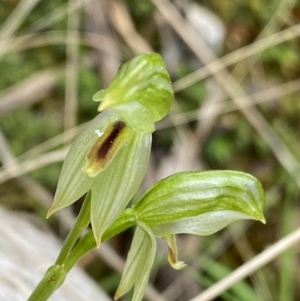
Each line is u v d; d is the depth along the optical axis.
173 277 0.19
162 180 0.11
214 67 0.20
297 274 0.19
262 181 0.21
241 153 0.21
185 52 0.21
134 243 0.11
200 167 0.20
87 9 0.21
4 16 0.20
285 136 0.21
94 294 0.16
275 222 0.21
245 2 0.22
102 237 0.10
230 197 0.10
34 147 0.20
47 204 0.19
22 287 0.14
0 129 0.20
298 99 0.22
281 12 0.22
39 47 0.21
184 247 0.20
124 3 0.21
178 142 0.20
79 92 0.20
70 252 0.11
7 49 0.20
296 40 0.22
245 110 0.20
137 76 0.09
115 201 0.10
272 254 0.15
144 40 0.21
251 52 0.20
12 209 0.19
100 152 0.10
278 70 0.22
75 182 0.10
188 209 0.10
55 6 0.21
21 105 0.20
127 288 0.11
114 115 0.10
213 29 0.22
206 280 0.17
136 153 0.10
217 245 0.20
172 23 0.20
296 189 0.21
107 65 0.21
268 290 0.19
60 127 0.20
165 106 0.10
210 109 0.21
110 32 0.21
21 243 0.16
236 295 0.18
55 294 0.14
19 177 0.19
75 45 0.20
